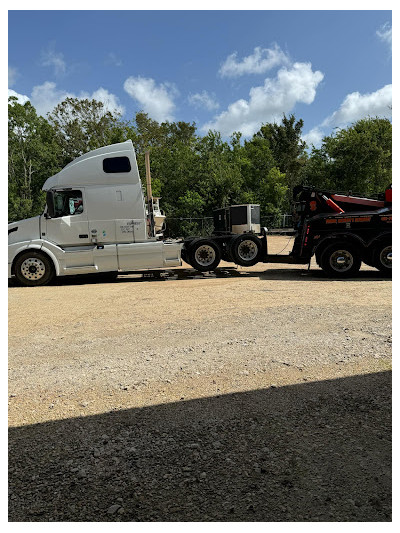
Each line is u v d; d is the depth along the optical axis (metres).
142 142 43.75
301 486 2.19
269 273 11.90
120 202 10.72
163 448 2.60
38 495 2.19
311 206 10.76
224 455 2.50
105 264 10.68
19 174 55.03
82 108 46.84
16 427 2.96
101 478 2.32
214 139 37.66
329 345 4.51
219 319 6.01
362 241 10.23
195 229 29.94
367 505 2.02
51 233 10.58
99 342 5.10
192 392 3.44
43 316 6.80
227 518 1.96
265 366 3.96
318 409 3.05
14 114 53.59
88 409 3.21
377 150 39.53
